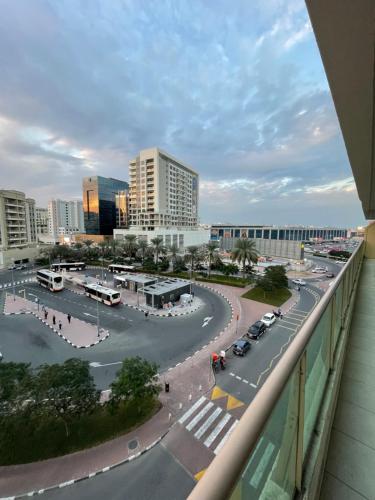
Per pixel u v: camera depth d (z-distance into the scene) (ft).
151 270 135.95
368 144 12.53
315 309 6.40
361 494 5.41
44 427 30.73
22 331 61.31
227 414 33.91
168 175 208.33
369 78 7.91
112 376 43.14
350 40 6.67
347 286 12.67
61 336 58.44
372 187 20.31
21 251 157.58
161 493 24.11
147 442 29.43
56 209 334.44
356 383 9.09
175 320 68.69
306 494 4.90
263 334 59.31
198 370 44.06
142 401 33.96
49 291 97.71
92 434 30.42
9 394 27.48
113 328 63.21
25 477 25.45
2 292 95.91
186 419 32.96
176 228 209.77
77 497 23.79
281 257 180.55
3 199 154.40
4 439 27.20
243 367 45.01
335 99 9.39
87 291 89.71
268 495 3.88
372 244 36.32
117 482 25.02
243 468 2.40
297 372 4.75
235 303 84.07
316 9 6.10
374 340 12.11
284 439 4.32
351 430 7.06
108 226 256.73
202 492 1.93
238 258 114.83
